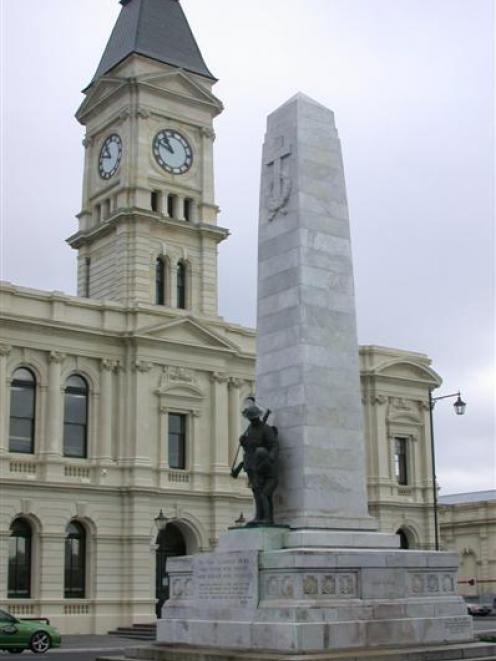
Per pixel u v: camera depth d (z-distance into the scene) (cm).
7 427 5844
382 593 2620
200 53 7412
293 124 2978
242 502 6631
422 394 7850
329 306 2864
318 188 2941
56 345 6081
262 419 2759
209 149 7250
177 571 2862
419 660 2447
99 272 6925
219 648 2566
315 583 2503
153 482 6275
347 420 2812
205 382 6638
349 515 2747
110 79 7056
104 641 5278
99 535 6025
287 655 2336
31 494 5828
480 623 6300
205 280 6975
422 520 7694
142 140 6906
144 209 6706
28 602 5694
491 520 9444
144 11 7256
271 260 2945
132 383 6312
